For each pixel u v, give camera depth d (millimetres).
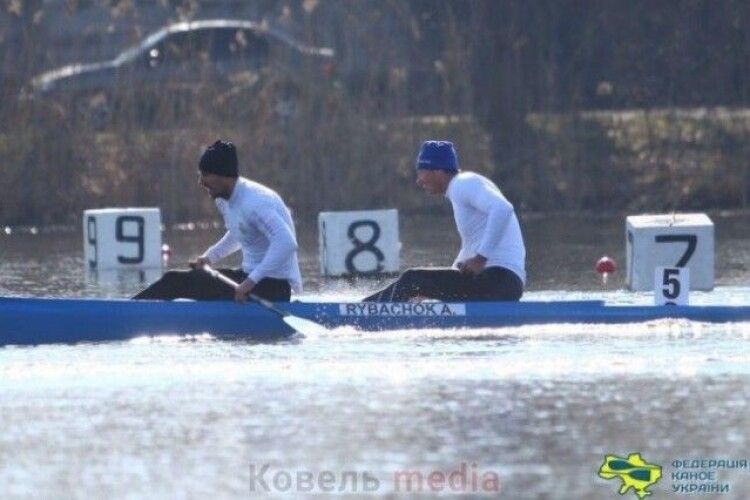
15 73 81312
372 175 83188
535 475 29109
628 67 88438
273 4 88188
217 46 86125
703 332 43312
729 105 88938
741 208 86250
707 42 88625
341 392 35938
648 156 87625
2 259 68250
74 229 80625
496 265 43969
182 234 78062
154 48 84000
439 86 84812
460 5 86125
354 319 43531
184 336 43125
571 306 44125
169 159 82375
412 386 36469
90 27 82312
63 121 81875
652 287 53344
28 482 28781
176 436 31953
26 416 33812
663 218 54656
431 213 84188
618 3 87688
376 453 30609
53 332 42781
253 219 43000
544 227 78438
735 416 33188
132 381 37469
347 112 83062
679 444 31078
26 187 81688
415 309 43719
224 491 28203
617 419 33031
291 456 30422
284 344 42188
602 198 86375
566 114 87125
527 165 86250
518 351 40656
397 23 83938
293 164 82562
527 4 86312
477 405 34406
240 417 33500
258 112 82750
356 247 61844
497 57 86125
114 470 29531
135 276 61594
